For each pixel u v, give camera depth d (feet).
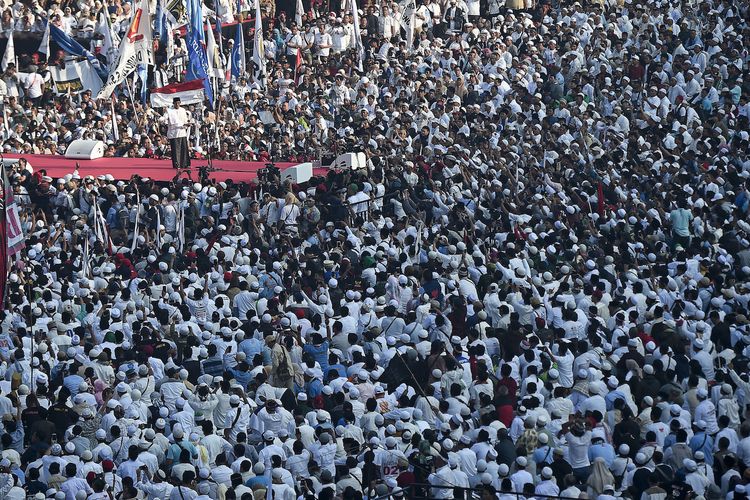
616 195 357.41
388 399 234.17
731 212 343.67
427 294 280.31
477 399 237.04
